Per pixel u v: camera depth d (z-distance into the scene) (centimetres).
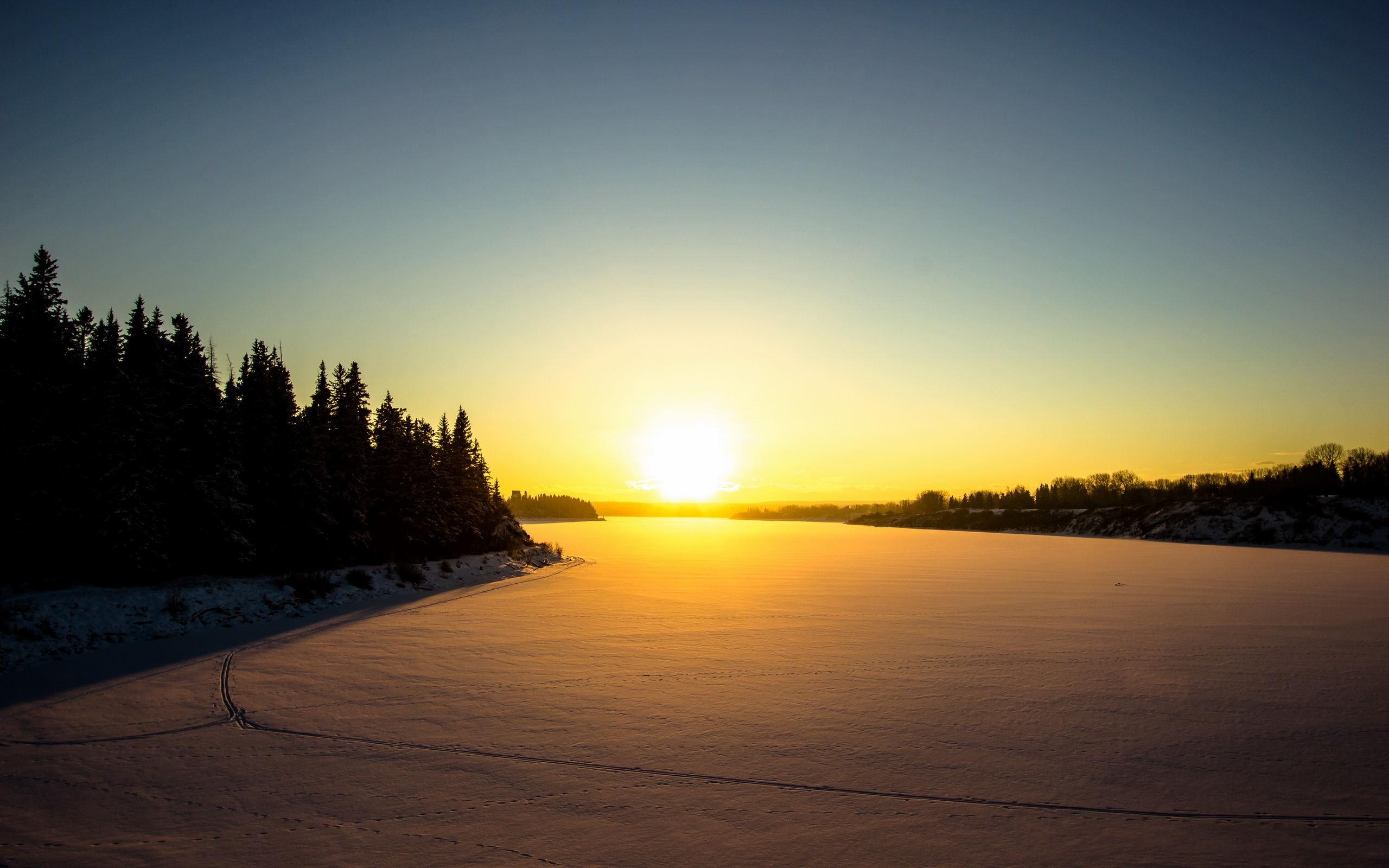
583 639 2075
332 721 1245
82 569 2241
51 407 2152
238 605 2383
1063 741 1146
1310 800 907
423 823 840
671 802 902
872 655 1844
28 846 778
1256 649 1911
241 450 2867
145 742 1128
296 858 752
